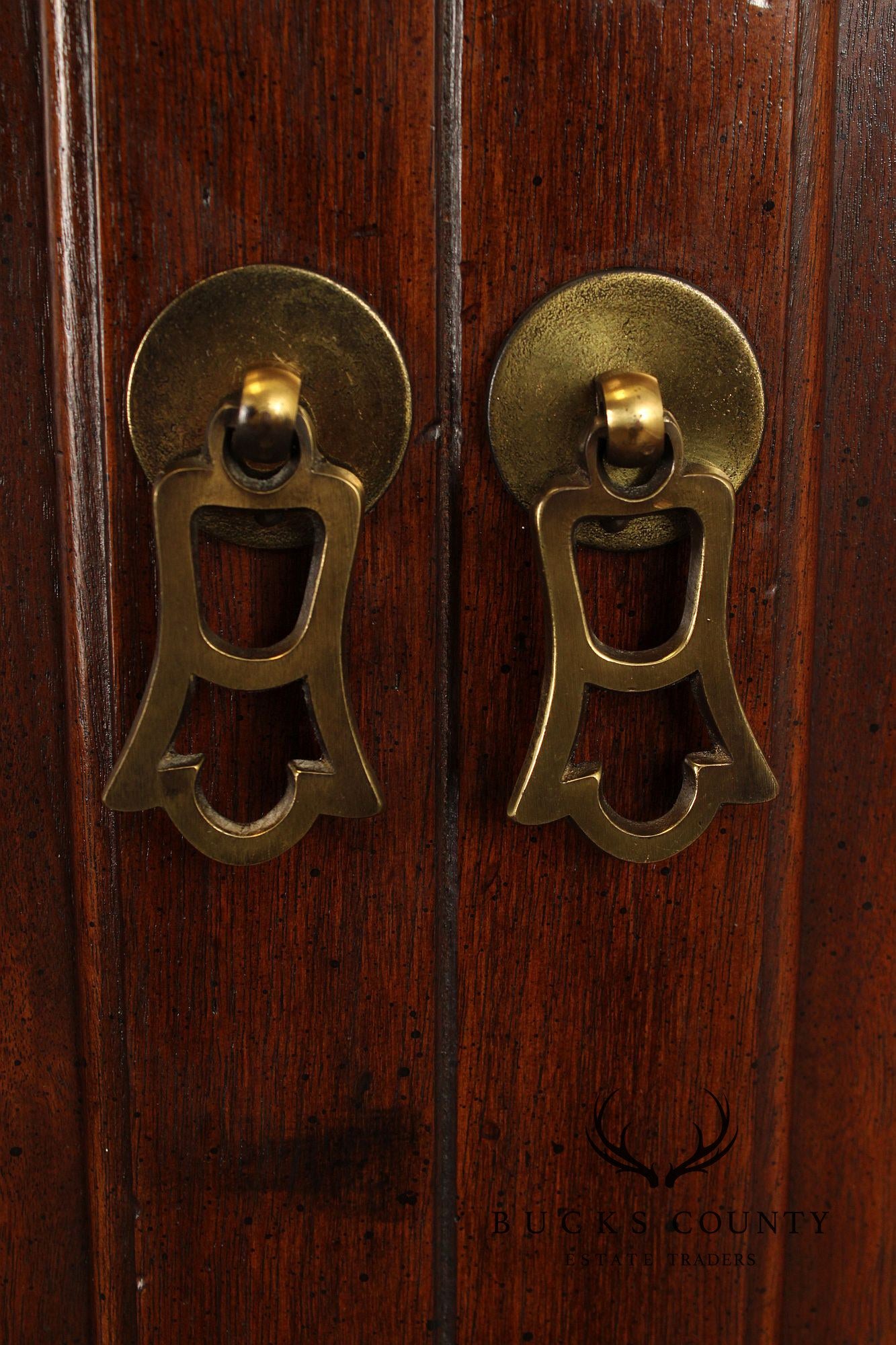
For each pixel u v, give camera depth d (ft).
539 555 1.48
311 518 1.47
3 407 1.60
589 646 1.50
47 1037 1.78
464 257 1.54
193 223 1.49
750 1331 1.97
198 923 1.70
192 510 1.41
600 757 1.70
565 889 1.74
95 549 1.60
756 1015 1.85
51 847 1.73
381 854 1.70
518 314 1.56
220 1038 1.74
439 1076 1.80
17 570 1.65
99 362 1.52
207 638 1.45
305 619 1.47
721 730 1.57
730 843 1.77
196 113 1.47
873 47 1.63
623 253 1.56
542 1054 1.80
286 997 1.74
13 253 1.56
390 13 1.48
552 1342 1.90
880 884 1.89
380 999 1.76
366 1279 1.85
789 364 1.65
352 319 1.52
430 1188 1.83
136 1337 1.83
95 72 1.45
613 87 1.52
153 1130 1.76
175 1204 1.79
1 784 1.70
